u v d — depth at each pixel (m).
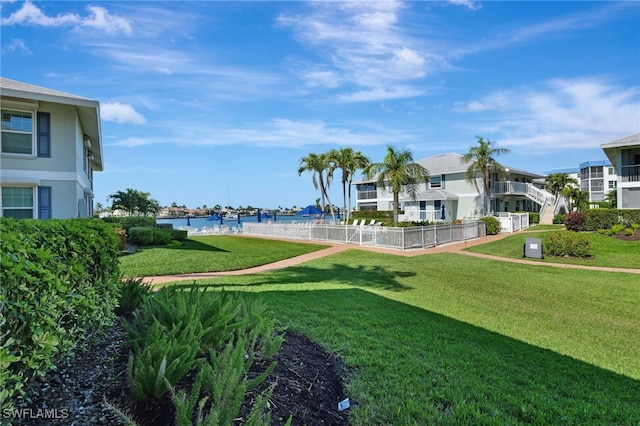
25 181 12.33
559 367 4.69
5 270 2.02
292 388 3.16
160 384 2.43
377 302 7.42
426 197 38.22
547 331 6.41
